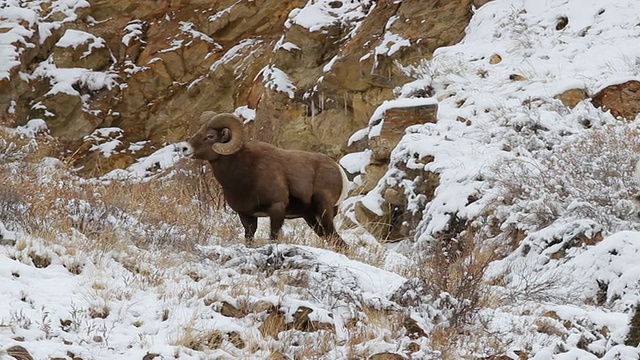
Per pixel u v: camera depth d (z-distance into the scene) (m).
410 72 62.56
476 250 40.19
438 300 31.25
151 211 41.88
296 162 41.59
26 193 37.88
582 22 61.34
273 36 82.88
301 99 70.31
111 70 83.50
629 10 61.12
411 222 49.72
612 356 27.86
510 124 51.62
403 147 51.78
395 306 31.02
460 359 28.92
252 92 74.62
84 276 31.05
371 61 66.12
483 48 61.47
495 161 48.12
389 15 69.38
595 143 46.56
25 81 79.62
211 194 51.59
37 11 85.25
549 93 54.81
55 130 79.94
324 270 33.19
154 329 28.36
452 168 48.88
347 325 30.16
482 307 32.28
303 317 29.64
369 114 66.25
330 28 72.12
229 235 41.41
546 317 31.31
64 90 80.25
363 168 56.66
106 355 26.61
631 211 41.50
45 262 31.66
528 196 44.09
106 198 41.06
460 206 46.06
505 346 29.64
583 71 57.06
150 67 82.81
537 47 60.53
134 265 32.72
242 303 29.92
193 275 32.59
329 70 68.19
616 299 34.75
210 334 28.19
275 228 40.50
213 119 39.81
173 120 81.56
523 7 64.62
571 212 41.72
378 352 28.61
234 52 82.12
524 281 37.91
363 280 33.09
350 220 52.19
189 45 83.44
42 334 26.91
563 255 39.72
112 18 86.38
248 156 40.22
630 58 56.69
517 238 42.78
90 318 28.42
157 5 86.81
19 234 33.25
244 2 83.81
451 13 66.81
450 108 55.97
